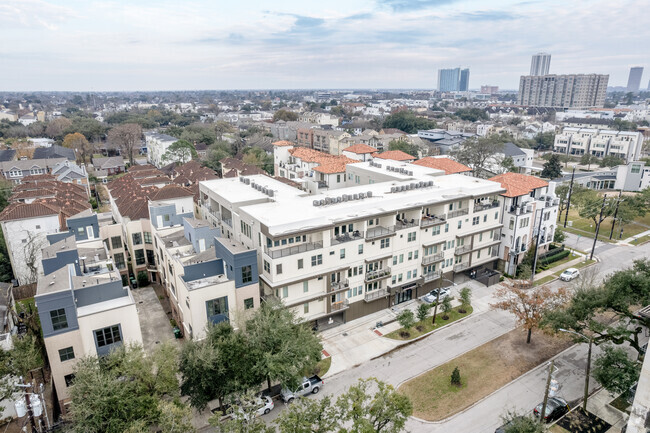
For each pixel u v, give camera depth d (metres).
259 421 30.73
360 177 82.88
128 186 89.38
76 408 30.94
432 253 61.94
